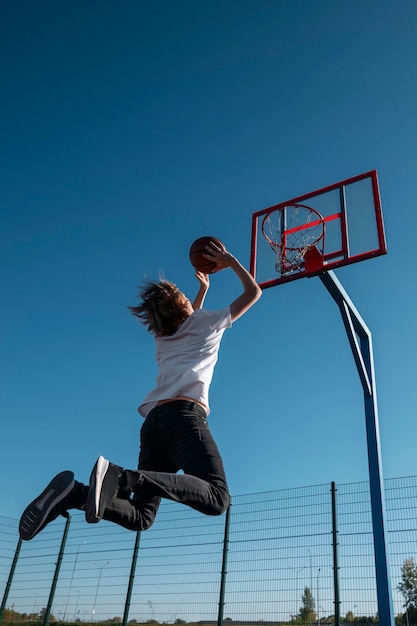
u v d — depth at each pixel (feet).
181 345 7.03
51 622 31.81
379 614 19.97
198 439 6.20
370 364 24.32
